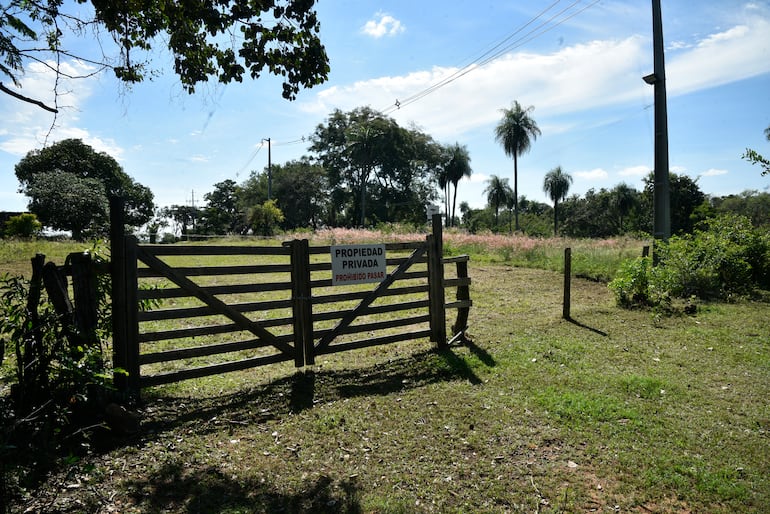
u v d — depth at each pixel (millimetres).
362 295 6582
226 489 3596
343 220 64500
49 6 4742
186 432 4457
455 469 4000
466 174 61125
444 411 5074
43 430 3730
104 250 5621
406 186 61438
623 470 4035
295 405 5156
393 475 3887
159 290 5078
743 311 9633
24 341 4082
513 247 19984
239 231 56375
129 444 4148
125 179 58938
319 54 5758
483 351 7090
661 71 12500
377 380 5957
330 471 3922
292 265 5980
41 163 51156
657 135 12695
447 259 7395
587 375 6172
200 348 5332
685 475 3967
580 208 66000
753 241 12219
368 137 52719
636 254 16656
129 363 4871
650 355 7027
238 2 5316
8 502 3180
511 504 3555
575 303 10742
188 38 5781
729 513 3506
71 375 3984
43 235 29672
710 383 5969
